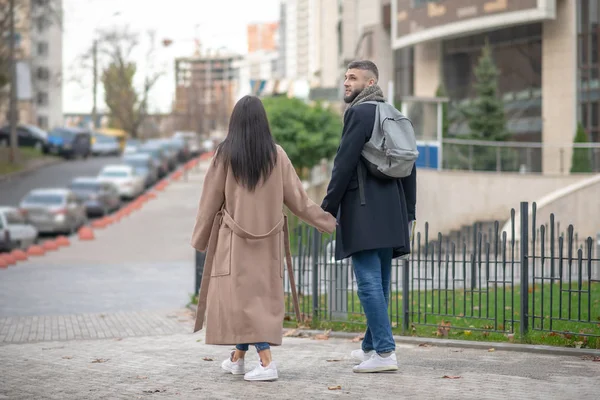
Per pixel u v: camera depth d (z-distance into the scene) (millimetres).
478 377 6684
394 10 43438
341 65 58781
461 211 28578
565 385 6293
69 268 23250
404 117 6766
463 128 40375
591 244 8117
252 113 6664
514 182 28625
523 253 8625
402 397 5922
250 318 6539
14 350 9359
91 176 59500
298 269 11273
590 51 34719
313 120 32969
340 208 6914
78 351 9070
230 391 6297
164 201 46250
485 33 39656
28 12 61562
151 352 8750
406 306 9641
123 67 91312
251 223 6586
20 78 63938
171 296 16406
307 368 7328
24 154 70250
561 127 35781
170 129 134750
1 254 26203
